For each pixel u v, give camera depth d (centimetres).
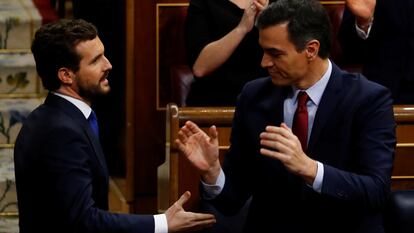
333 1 1705
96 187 1031
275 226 1016
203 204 1163
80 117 1023
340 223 1001
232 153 1051
